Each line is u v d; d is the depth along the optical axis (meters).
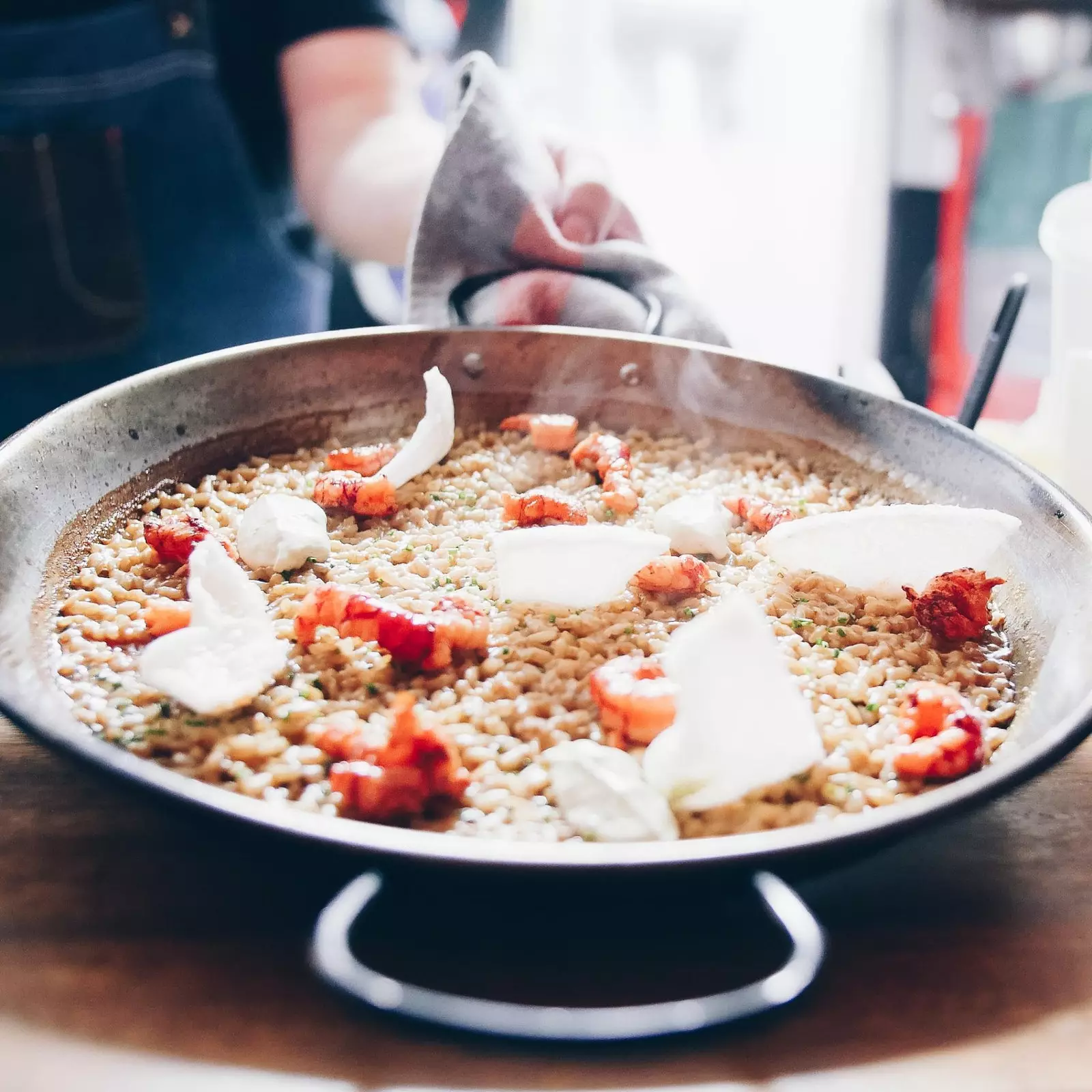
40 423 0.71
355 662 0.65
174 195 1.11
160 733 0.61
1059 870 0.59
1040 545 0.70
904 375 1.44
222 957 0.55
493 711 0.63
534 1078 0.50
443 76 1.26
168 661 0.62
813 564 0.72
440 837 0.49
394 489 0.77
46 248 1.08
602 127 1.52
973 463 0.75
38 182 1.07
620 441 0.83
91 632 0.67
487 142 0.87
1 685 0.55
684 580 0.71
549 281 0.89
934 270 1.39
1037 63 1.27
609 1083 0.49
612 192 0.92
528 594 0.69
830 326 1.53
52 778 0.61
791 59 1.45
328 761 0.60
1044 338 1.36
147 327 1.14
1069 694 0.61
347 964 0.45
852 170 1.42
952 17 1.28
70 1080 0.48
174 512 0.75
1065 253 0.87
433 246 0.87
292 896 0.57
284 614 0.68
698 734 0.58
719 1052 0.51
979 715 0.62
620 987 0.54
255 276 1.15
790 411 0.83
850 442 0.81
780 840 0.49
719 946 0.56
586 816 0.58
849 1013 0.54
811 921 0.47
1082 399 0.82
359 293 1.32
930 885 0.58
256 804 0.50
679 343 0.85
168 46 1.06
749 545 0.76
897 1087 0.50
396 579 0.71
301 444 0.83
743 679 0.58
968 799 0.52
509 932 0.56
